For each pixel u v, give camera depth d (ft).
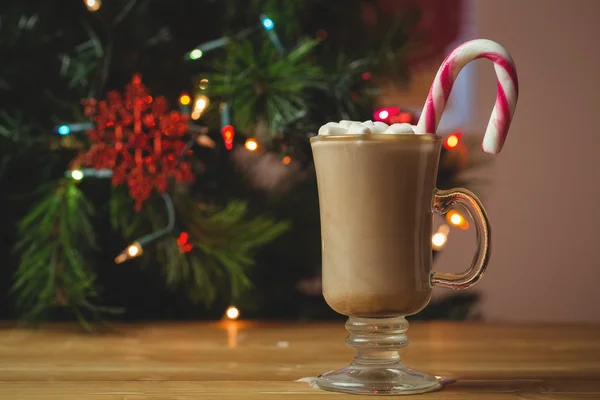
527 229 5.32
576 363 3.11
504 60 2.71
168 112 4.08
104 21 3.97
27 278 3.90
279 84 3.77
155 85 4.10
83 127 3.79
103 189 4.05
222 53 4.04
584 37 5.28
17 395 2.72
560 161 5.31
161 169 3.83
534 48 5.28
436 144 2.69
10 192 4.10
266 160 4.33
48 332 3.71
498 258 5.33
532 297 5.34
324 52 4.06
